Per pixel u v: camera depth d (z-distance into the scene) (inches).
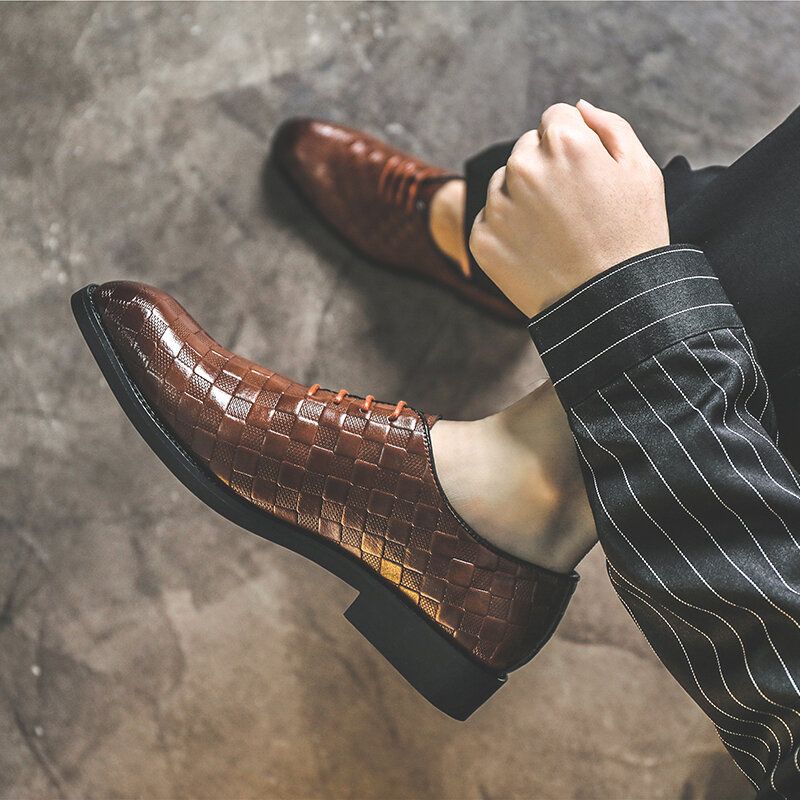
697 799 45.3
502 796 44.1
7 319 42.9
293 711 43.5
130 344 30.4
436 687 28.9
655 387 20.7
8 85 43.4
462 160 48.3
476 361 46.7
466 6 48.6
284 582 44.2
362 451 28.0
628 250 21.8
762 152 24.5
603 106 49.4
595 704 45.2
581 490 26.5
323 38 47.0
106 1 44.8
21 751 41.9
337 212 45.0
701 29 50.9
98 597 42.9
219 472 29.9
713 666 20.7
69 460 43.1
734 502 19.8
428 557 27.6
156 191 44.5
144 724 42.7
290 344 45.3
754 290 23.5
